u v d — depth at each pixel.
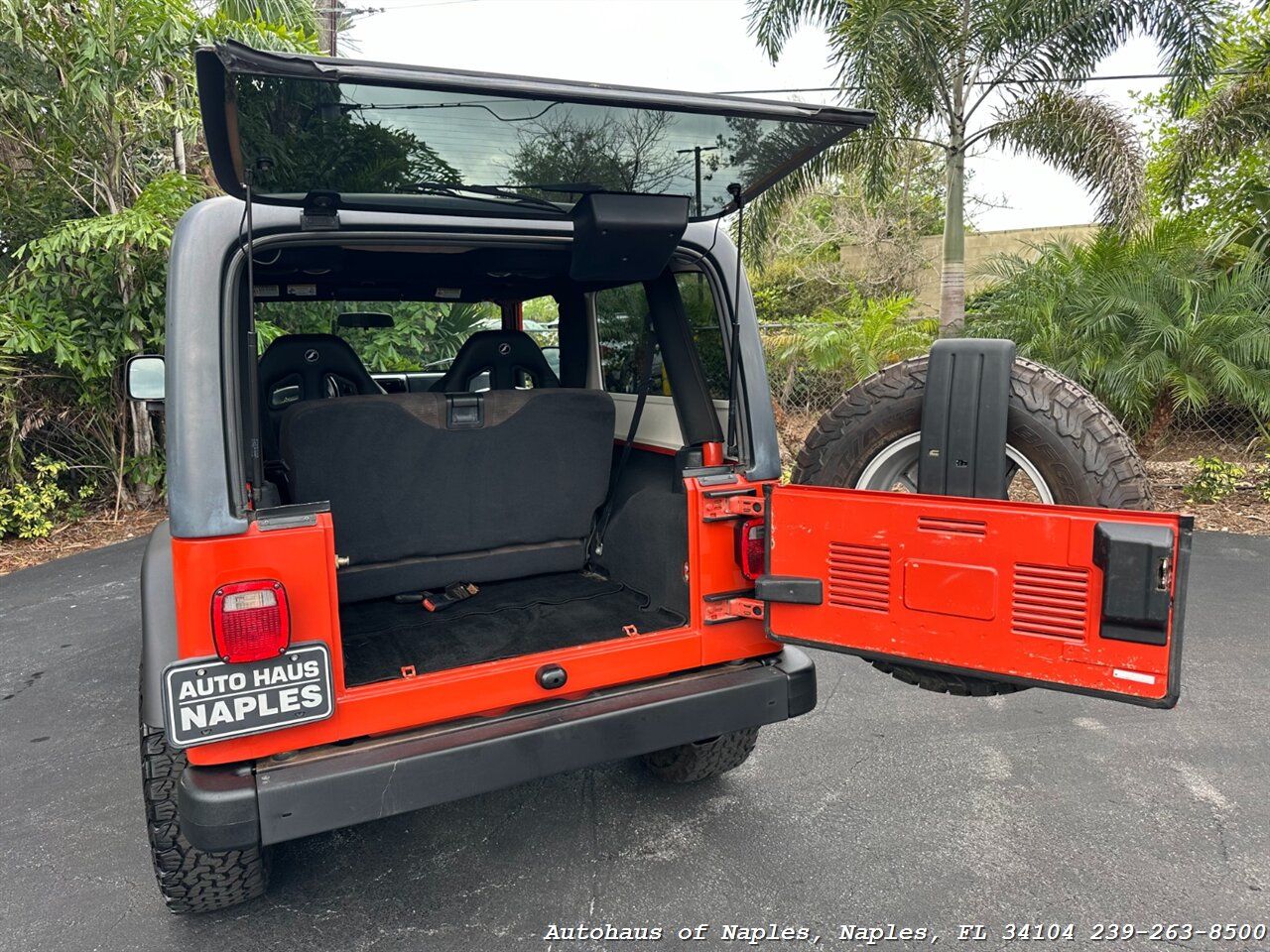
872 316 9.08
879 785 3.14
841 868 2.65
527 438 2.98
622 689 2.45
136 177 8.14
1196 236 8.41
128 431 8.48
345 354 3.47
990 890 2.52
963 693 2.31
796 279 15.39
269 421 3.21
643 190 2.38
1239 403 7.57
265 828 1.95
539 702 2.35
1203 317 7.37
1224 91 8.53
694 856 2.74
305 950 2.35
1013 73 8.71
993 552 2.07
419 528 2.94
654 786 3.19
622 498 3.27
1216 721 3.54
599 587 3.22
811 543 2.36
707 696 2.44
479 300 4.26
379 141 1.96
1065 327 7.81
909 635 2.22
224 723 1.95
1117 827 2.82
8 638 5.09
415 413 2.77
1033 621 2.03
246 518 1.97
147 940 2.41
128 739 3.74
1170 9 7.98
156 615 2.23
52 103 7.41
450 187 2.24
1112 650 1.93
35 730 3.85
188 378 1.99
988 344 2.38
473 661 2.52
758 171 2.34
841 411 2.67
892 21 8.02
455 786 2.12
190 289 2.04
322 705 2.04
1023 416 2.37
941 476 2.44
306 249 2.72
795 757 3.38
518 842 2.85
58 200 7.73
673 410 3.15
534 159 2.13
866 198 9.38
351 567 2.93
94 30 7.05
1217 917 2.38
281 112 1.77
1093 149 8.52
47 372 7.80
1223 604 4.93
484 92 1.76
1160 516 1.86
